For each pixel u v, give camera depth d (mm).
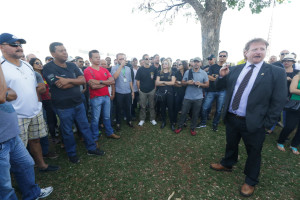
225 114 2072
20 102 1812
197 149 2951
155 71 3932
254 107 1745
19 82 1782
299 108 2570
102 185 2082
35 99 2010
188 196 1912
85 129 2641
